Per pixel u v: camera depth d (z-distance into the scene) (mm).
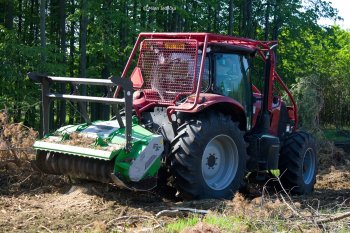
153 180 7258
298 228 5730
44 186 8031
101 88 25484
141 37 8414
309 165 9609
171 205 7207
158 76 8047
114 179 6965
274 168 8492
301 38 28234
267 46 8727
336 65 31891
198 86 7344
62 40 24094
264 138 8461
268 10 28188
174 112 7656
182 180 7340
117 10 21562
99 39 22266
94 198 7215
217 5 28000
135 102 7992
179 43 7891
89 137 7414
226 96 8008
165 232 5707
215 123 7547
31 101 20141
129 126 6965
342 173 12078
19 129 9234
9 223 6211
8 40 19641
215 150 7770
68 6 25359
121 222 6270
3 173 8492
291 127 9805
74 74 26344
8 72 19094
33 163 7812
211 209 6906
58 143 7441
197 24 28922
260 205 6695
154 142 7172
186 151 7289
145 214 6699
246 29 28984
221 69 8133
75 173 7406
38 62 19219
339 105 26172
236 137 7820
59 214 6629
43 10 19797
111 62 23188
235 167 7895
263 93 8773
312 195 9078
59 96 7617
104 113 24500
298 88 18141
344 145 18016
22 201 7254
